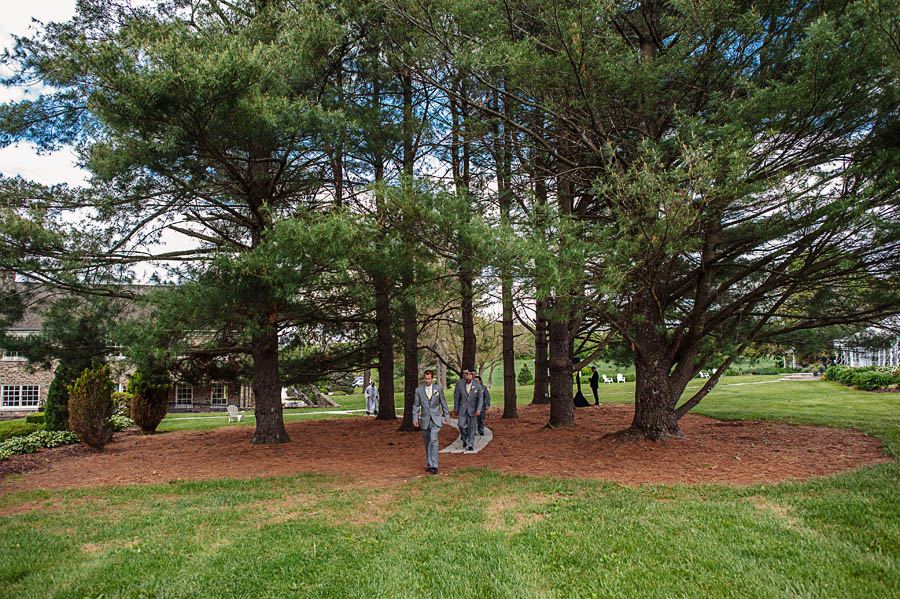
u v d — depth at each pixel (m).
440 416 9.03
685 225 7.05
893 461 7.71
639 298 9.89
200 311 9.47
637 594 4.11
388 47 11.11
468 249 8.22
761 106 7.32
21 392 31.69
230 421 22.17
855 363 35.03
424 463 9.93
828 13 7.15
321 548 5.29
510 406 17.23
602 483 7.45
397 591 4.34
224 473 9.59
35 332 13.07
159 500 7.61
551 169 11.82
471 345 17.05
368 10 10.30
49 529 6.25
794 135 7.83
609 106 9.80
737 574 4.30
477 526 5.79
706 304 9.76
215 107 8.62
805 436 10.55
